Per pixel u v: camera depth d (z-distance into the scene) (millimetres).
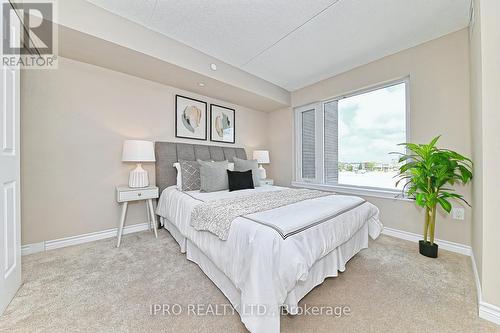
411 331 1122
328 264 1527
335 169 3350
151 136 2814
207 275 1625
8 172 1289
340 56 2650
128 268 1763
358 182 3041
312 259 1195
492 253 1203
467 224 2014
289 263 1048
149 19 1998
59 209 2182
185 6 1825
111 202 2510
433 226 1982
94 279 1591
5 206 1257
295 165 3941
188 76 2637
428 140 2271
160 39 2209
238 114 3859
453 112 2098
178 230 2160
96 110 2398
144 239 2422
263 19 1987
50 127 2127
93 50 2037
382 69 2662
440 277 1640
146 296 1399
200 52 2553
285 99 3785
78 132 2287
